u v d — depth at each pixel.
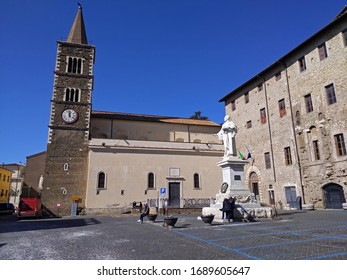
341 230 10.04
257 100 33.94
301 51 27.81
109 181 31.22
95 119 36.41
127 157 32.69
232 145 16.28
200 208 29.86
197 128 41.19
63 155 31.56
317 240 8.12
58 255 7.29
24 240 10.66
